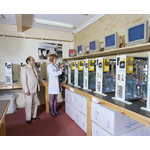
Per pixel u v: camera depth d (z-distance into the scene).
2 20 3.01
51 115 2.93
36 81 2.58
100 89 1.88
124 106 1.32
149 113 1.13
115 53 2.39
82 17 2.94
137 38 1.59
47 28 3.66
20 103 3.55
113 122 1.41
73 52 3.66
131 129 1.56
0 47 3.28
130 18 2.07
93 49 2.53
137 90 1.58
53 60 2.67
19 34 3.43
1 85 2.69
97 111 1.70
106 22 2.64
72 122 2.55
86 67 2.23
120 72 1.50
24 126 2.39
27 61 2.50
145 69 1.59
